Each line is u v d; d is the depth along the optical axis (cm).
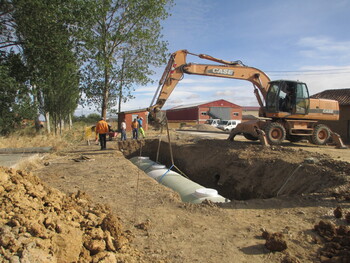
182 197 768
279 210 566
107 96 2491
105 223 411
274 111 1467
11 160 1052
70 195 532
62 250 305
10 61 1945
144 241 421
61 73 2300
